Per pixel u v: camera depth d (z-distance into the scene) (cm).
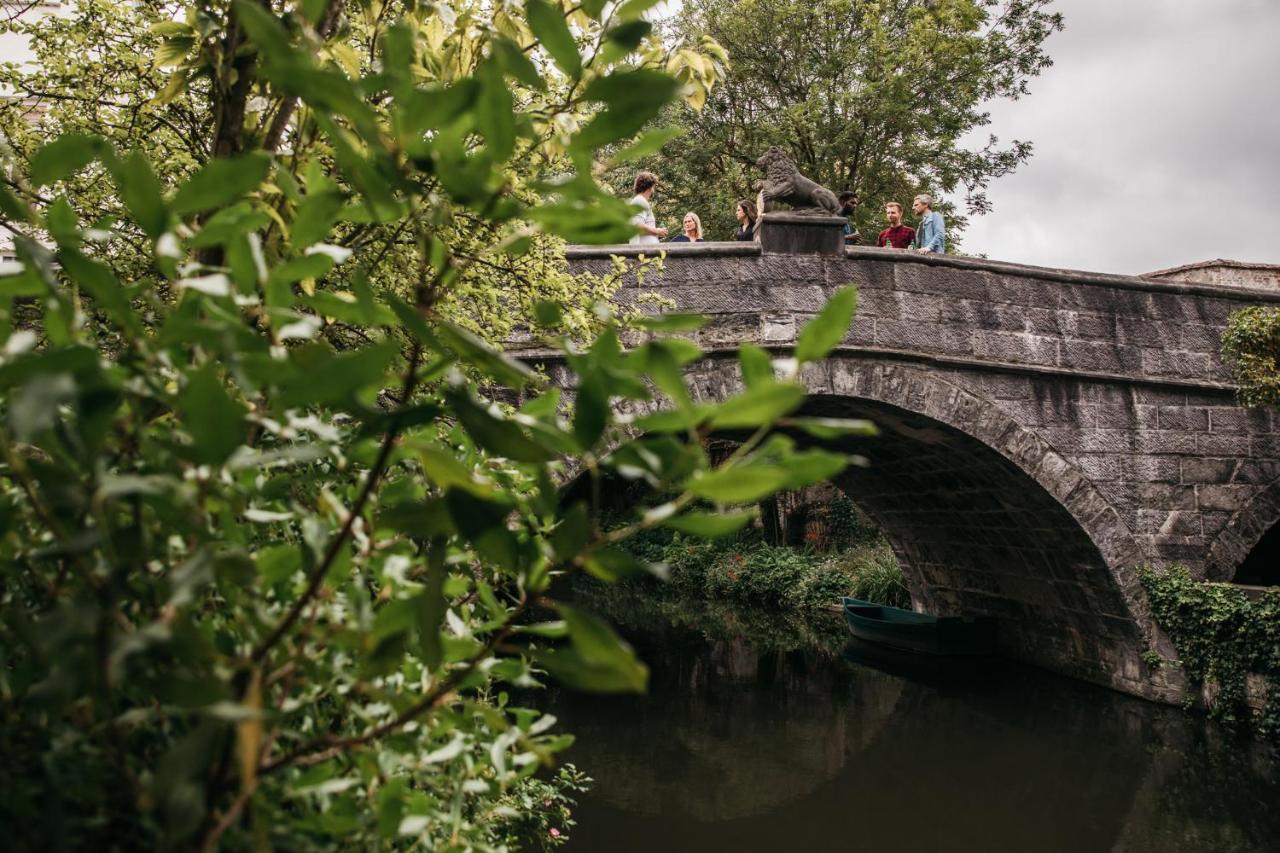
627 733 931
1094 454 1026
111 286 74
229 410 70
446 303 302
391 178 78
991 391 998
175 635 70
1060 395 1021
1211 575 1041
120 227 320
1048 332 1017
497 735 135
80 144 75
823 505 2153
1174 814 720
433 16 201
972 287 997
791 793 762
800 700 1106
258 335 81
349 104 68
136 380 78
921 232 1126
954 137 1902
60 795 75
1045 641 1280
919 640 1391
